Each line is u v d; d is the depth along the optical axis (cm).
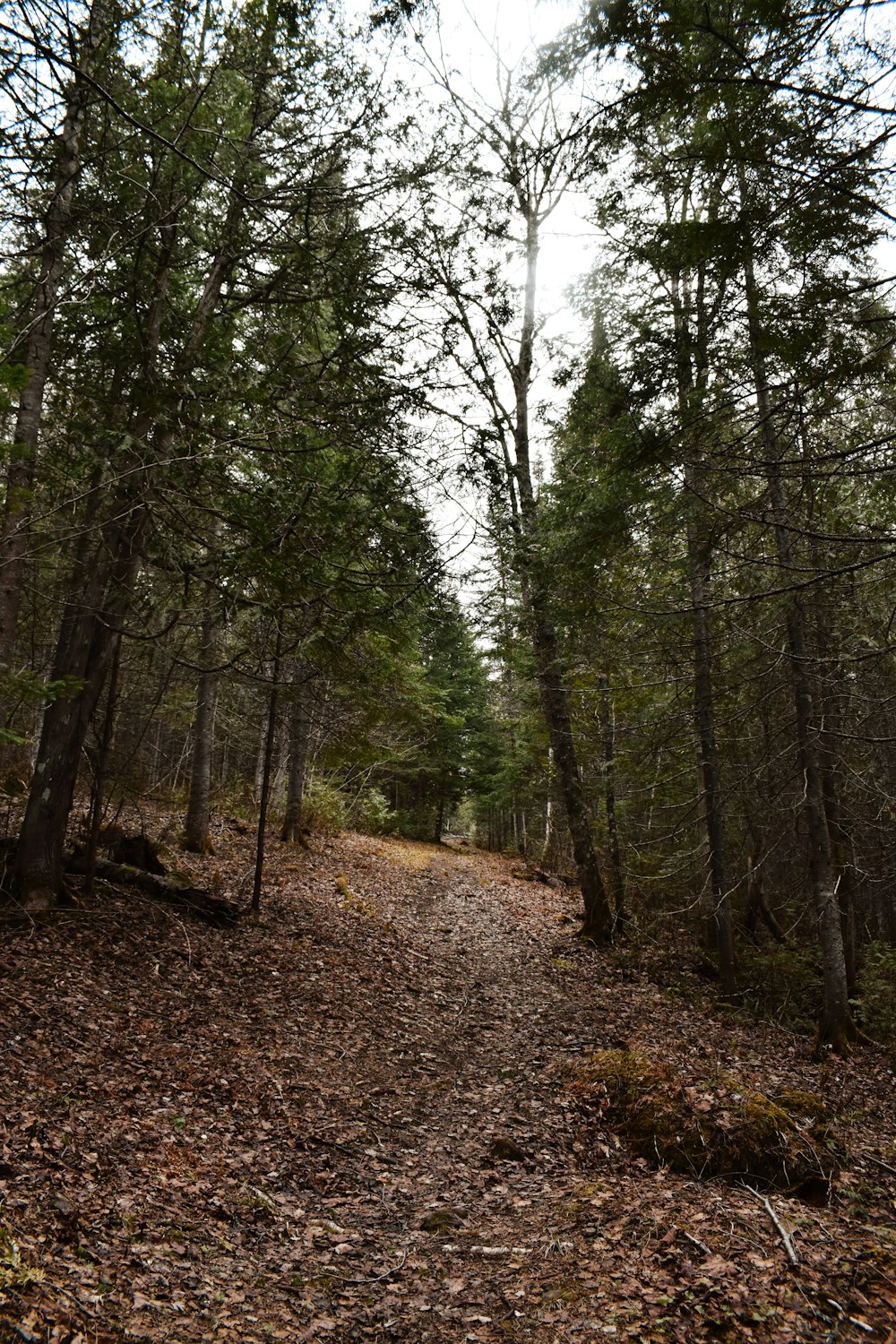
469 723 3797
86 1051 640
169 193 850
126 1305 358
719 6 400
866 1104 910
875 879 1312
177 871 1255
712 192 504
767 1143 616
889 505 688
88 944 878
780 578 945
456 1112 735
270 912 1271
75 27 521
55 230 745
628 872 1698
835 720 1285
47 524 841
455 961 1358
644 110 470
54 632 1106
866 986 1349
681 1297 409
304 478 878
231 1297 399
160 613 962
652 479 694
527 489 1645
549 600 1192
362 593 965
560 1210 540
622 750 1658
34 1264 357
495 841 4394
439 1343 389
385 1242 497
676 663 1223
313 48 828
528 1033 1004
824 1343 367
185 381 877
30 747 1455
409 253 988
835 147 446
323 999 955
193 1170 524
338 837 2478
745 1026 1225
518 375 1717
